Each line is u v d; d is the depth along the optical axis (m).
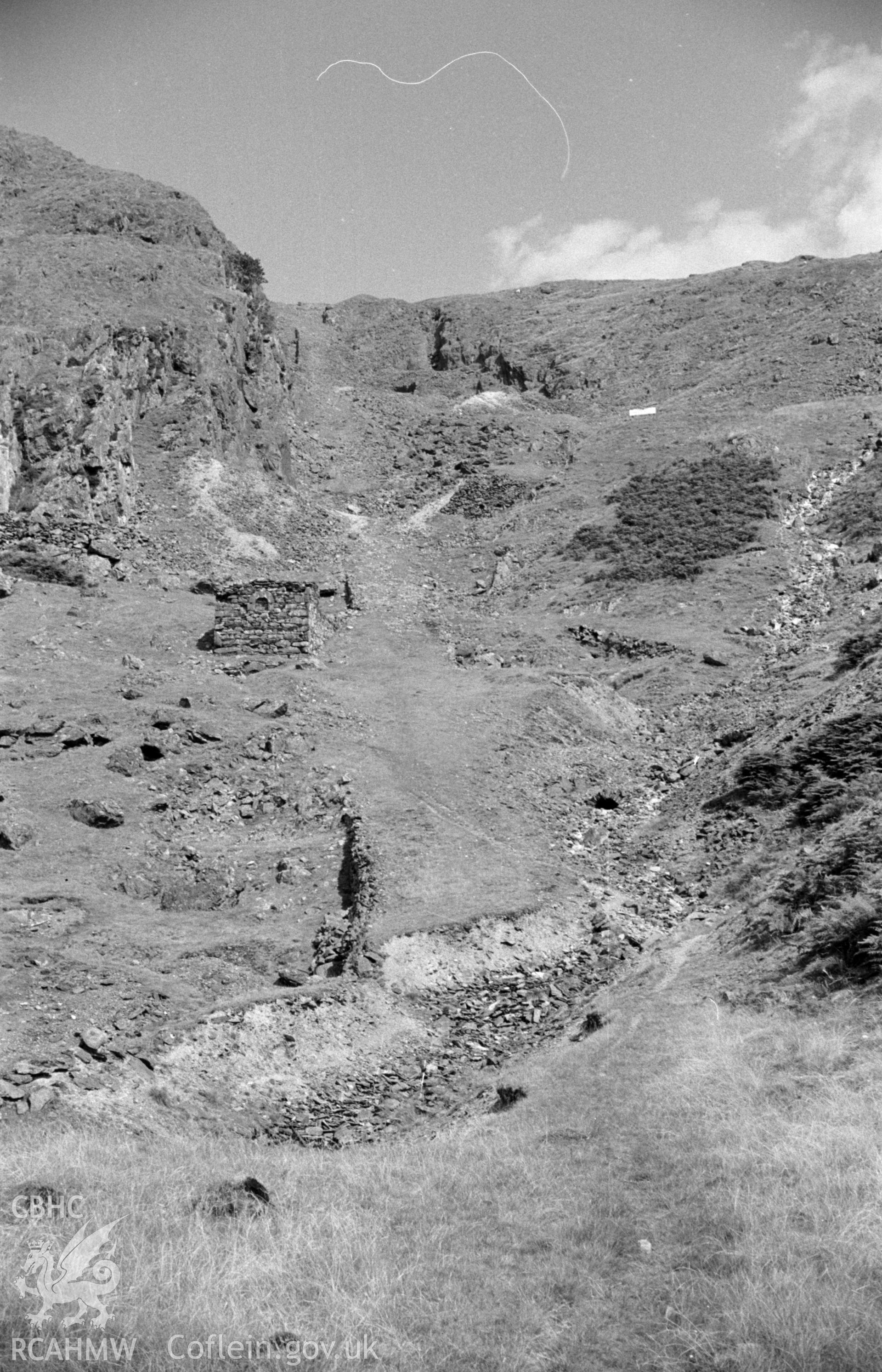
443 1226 11.62
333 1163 14.35
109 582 54.12
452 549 69.25
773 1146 12.51
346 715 38.84
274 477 76.00
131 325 72.56
